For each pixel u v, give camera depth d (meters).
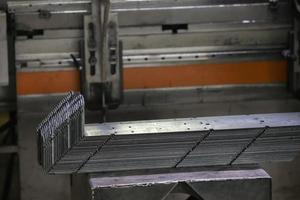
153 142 3.62
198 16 4.57
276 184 4.85
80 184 3.89
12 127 4.79
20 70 4.50
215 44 4.65
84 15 4.43
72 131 3.56
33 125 4.60
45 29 4.45
